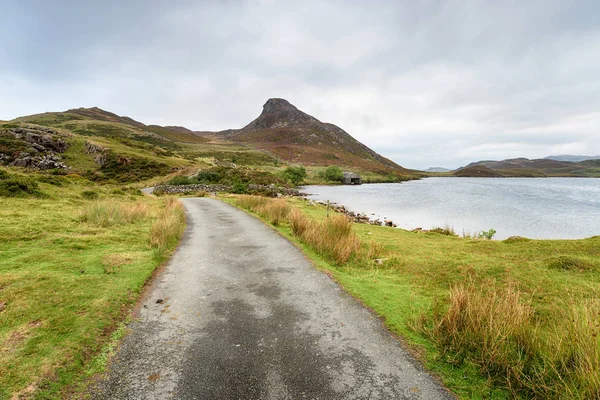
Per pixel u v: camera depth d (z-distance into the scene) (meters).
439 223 23.48
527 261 7.10
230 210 20.08
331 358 3.75
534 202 37.44
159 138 148.12
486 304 4.18
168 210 15.63
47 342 3.76
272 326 4.55
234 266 7.55
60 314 4.43
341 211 27.11
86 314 4.51
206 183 53.38
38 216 10.98
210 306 5.23
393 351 3.90
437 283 6.26
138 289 5.85
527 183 91.94
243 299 5.54
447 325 4.16
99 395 3.08
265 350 3.92
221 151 138.62
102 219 11.27
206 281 6.46
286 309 5.12
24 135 66.56
